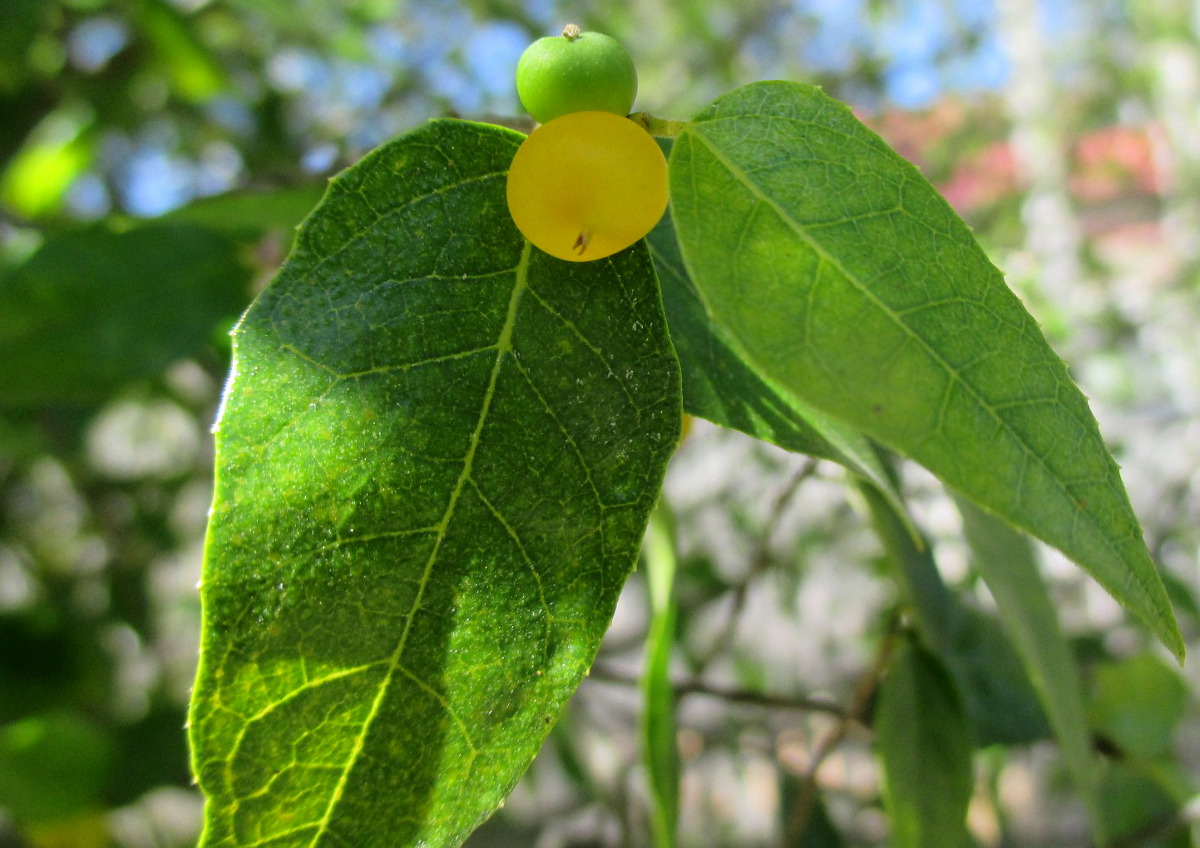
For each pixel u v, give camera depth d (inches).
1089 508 2.1
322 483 2.3
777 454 8.8
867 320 2.2
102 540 9.3
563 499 2.4
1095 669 5.9
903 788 3.9
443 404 2.4
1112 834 5.4
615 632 8.7
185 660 9.2
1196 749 8.2
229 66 10.2
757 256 2.3
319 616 2.2
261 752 2.2
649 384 2.4
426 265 2.4
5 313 5.2
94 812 6.5
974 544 3.7
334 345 2.3
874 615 8.6
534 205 2.3
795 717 8.5
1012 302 2.3
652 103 15.9
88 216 9.3
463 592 2.3
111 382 5.4
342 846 2.2
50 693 7.4
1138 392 12.5
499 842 7.8
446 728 2.3
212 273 5.6
